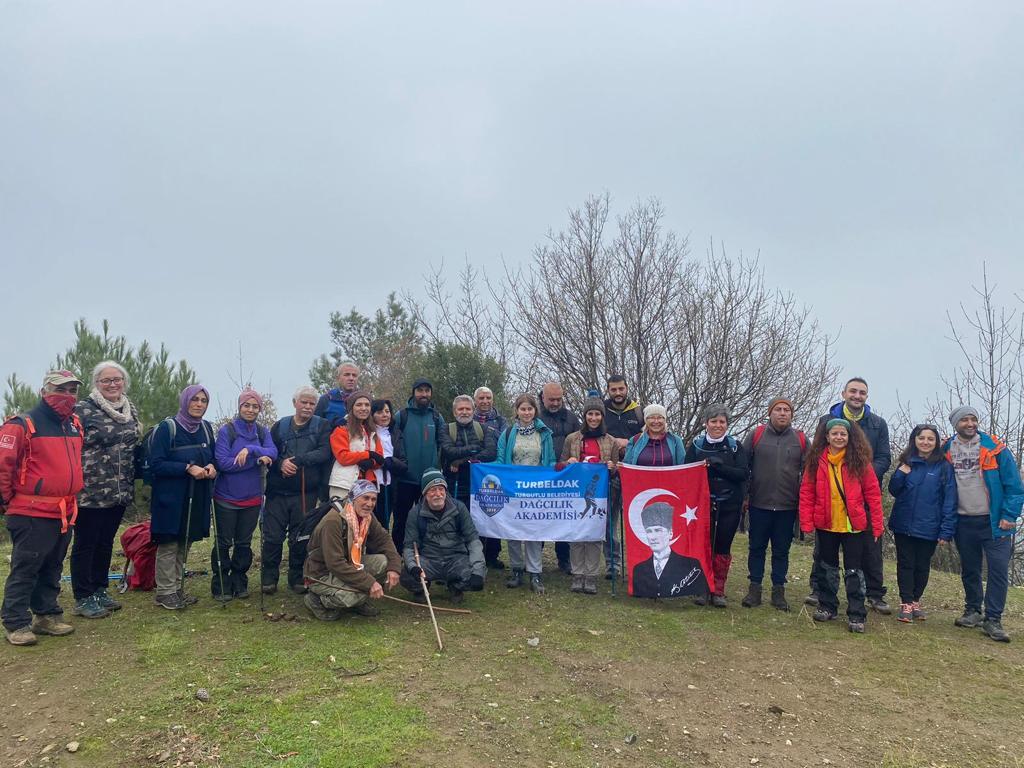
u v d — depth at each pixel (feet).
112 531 20.92
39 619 18.95
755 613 23.53
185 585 24.81
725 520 24.18
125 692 15.65
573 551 25.44
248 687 16.08
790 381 50.31
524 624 21.40
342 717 14.71
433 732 14.28
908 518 23.17
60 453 18.38
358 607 21.83
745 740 14.70
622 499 24.56
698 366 49.78
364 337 108.68
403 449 25.08
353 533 21.01
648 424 24.62
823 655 19.75
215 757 13.12
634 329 50.98
